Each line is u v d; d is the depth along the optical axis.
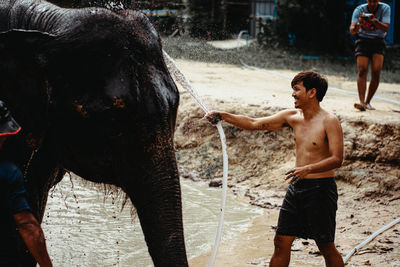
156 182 3.10
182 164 8.80
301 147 4.20
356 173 7.32
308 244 5.46
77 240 5.54
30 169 3.56
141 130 3.10
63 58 3.17
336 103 9.28
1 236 2.82
